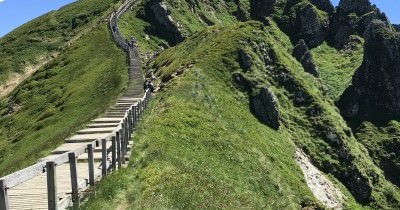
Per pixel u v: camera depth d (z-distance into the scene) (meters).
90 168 16.62
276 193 34.22
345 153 62.12
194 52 69.31
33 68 125.69
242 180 32.25
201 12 145.00
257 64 67.31
